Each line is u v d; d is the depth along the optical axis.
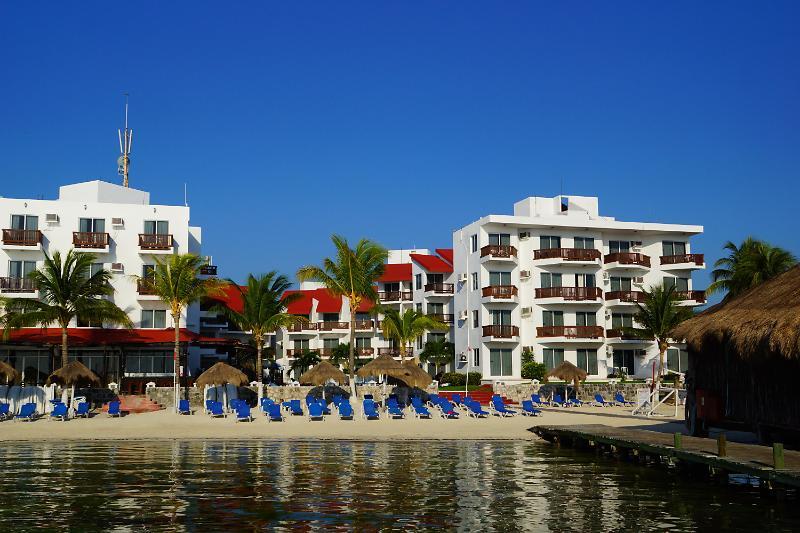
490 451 30.02
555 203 69.50
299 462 26.33
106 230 58.00
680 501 19.36
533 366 61.25
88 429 37.03
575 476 23.42
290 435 35.09
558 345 64.56
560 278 65.75
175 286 48.97
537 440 33.97
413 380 47.56
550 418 43.34
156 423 39.75
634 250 68.19
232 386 49.34
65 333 47.72
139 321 57.81
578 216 68.38
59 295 47.31
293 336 79.62
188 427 37.91
